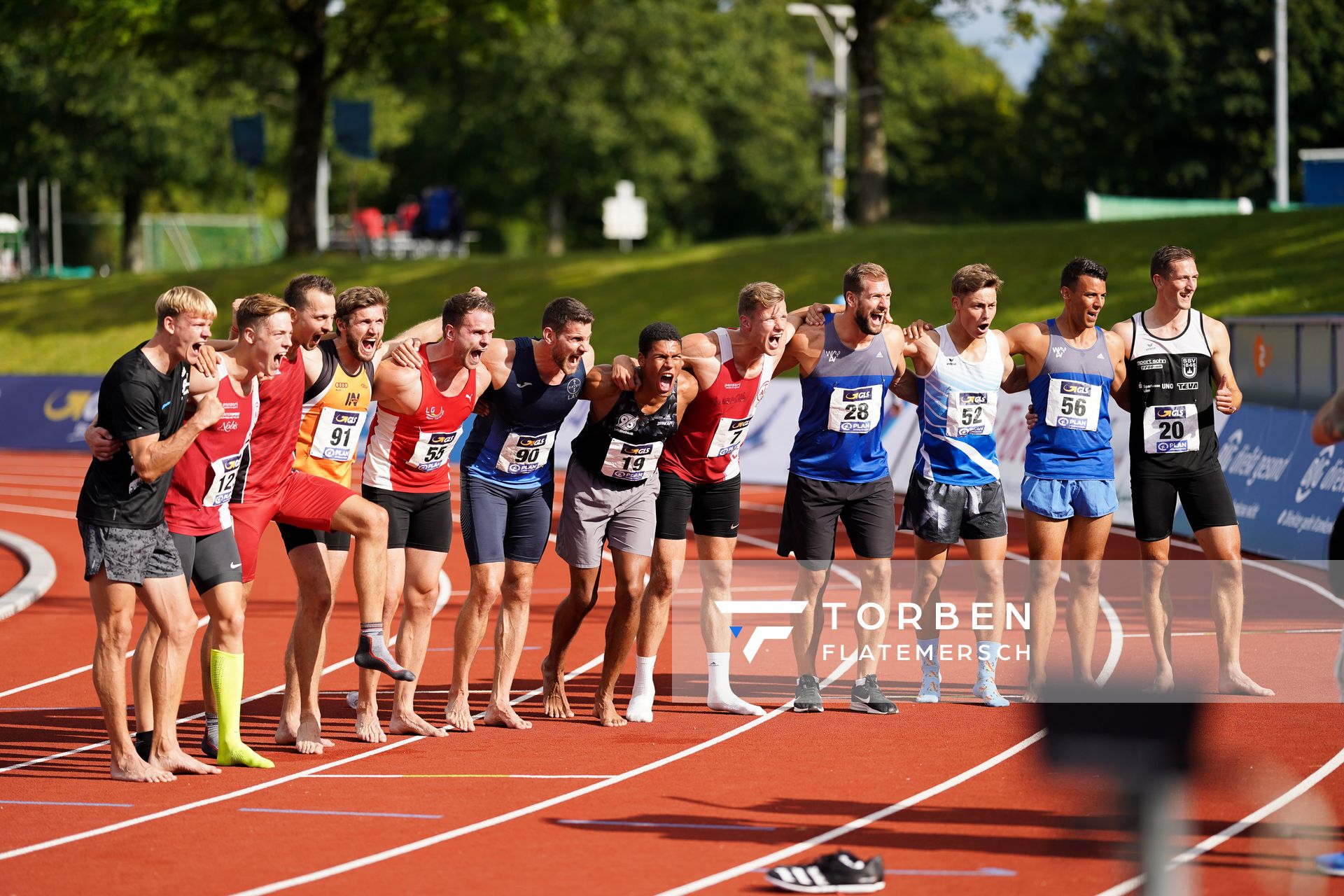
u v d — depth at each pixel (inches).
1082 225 3688.5
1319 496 1711.4
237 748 932.0
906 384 1089.4
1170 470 1066.7
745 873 698.2
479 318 957.8
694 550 2048.5
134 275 4849.9
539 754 956.6
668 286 3927.2
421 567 1018.1
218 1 4266.7
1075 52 7598.4
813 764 911.7
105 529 879.1
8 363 4244.6
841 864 668.7
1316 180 5201.8
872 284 1006.4
